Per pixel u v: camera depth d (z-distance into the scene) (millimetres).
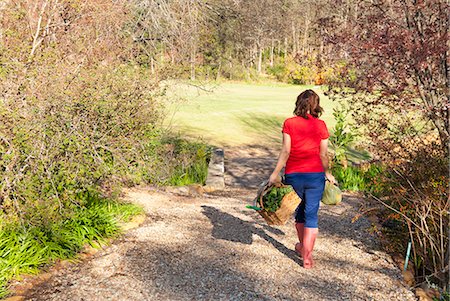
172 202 7555
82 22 8500
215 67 36062
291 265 4887
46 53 5383
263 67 62062
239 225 6289
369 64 5828
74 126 5016
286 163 4734
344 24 6379
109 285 4141
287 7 46469
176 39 13375
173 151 12000
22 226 4492
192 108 26719
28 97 4699
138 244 5250
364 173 10008
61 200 4887
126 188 7875
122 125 6344
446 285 4621
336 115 11195
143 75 7957
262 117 25844
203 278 4418
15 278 4051
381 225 6438
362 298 4180
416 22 5891
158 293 4047
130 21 12102
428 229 5223
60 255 4586
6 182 4371
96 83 6379
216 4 18547
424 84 5719
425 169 5766
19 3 7457
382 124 6344
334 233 6094
